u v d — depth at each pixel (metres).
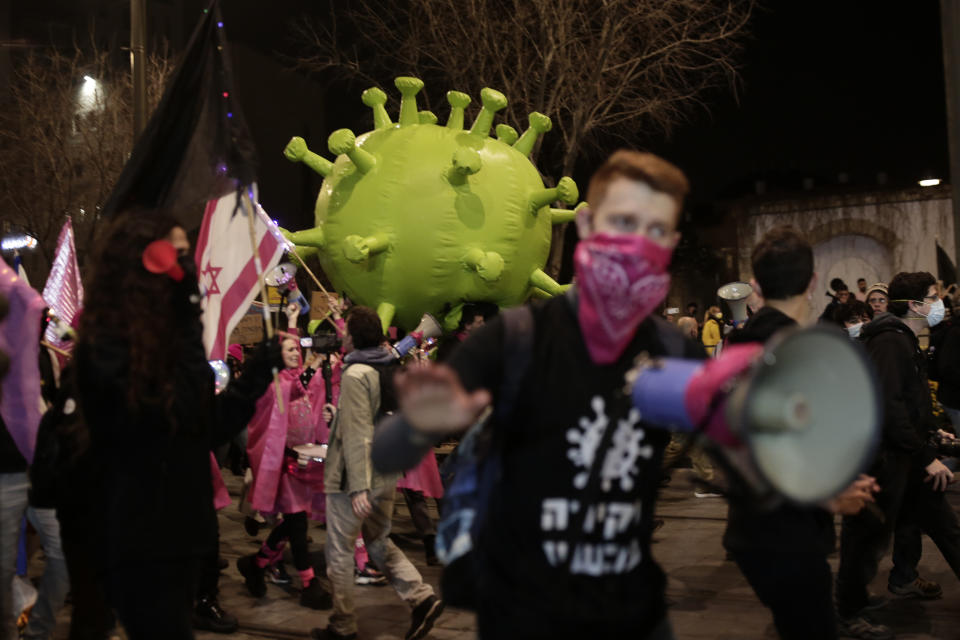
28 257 20.88
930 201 25.44
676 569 6.04
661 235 1.71
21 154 20.38
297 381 5.66
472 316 8.59
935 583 5.23
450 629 4.87
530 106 14.87
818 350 1.38
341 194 8.63
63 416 2.74
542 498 1.69
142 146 3.19
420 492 6.40
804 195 26.41
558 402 1.70
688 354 1.84
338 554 4.62
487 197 8.44
